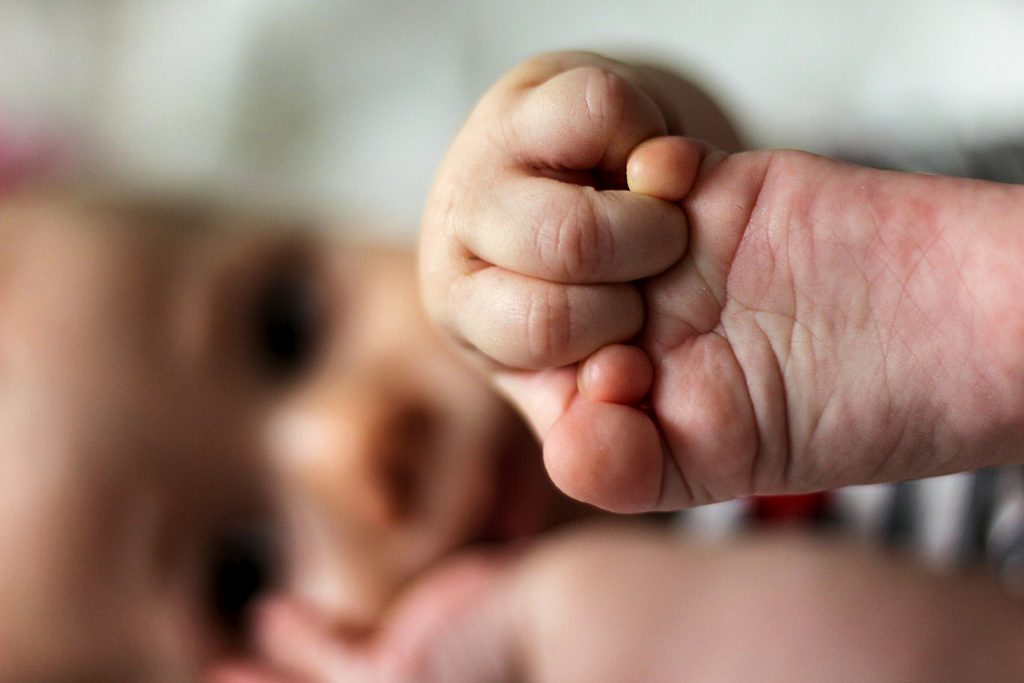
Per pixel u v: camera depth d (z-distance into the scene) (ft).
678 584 1.01
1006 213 0.75
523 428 1.20
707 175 0.76
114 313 1.20
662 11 1.63
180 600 1.20
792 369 0.76
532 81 0.79
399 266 1.32
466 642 1.06
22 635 1.14
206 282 1.26
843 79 1.52
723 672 0.97
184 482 1.20
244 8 1.76
